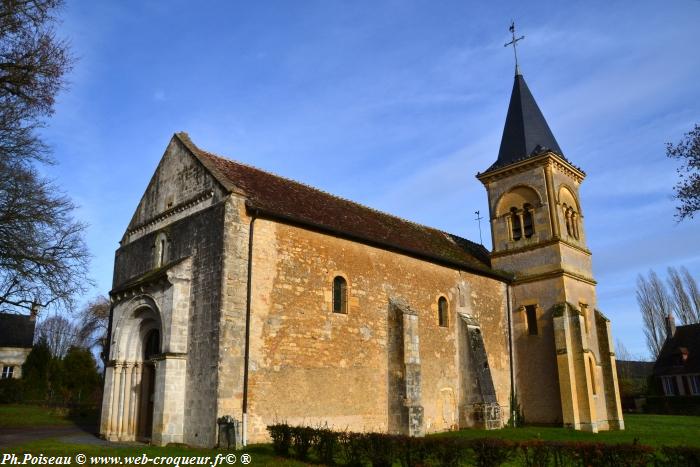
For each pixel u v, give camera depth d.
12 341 54.72
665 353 50.38
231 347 16.05
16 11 13.09
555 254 26.95
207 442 15.44
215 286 16.61
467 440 11.09
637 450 9.78
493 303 26.88
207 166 19.06
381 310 20.94
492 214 30.12
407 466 11.38
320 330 18.48
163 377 16.59
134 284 18.94
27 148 17.28
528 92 31.58
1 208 17.45
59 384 45.38
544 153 27.97
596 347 27.38
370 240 20.91
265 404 16.36
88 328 59.75
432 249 25.72
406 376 19.98
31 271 18.16
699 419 31.84
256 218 17.66
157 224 21.22
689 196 14.71
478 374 23.30
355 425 18.75
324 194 24.45
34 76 13.98
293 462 12.84
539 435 20.52
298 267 18.39
